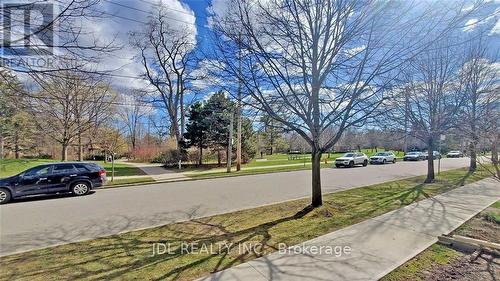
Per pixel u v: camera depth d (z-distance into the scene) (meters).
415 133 13.34
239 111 13.53
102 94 19.70
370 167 24.67
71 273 3.86
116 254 4.58
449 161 33.44
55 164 10.82
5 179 9.62
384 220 6.41
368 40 5.96
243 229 5.94
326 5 6.43
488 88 11.23
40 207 8.66
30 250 4.87
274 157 43.81
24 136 24.45
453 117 11.14
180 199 9.84
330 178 16.16
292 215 7.10
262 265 4.01
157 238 5.44
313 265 4.00
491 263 4.20
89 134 23.70
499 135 4.96
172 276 3.69
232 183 14.30
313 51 6.80
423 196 9.55
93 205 8.88
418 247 4.74
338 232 5.52
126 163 32.94
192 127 26.42
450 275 3.80
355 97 6.43
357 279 3.60
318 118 7.14
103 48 4.16
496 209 7.58
